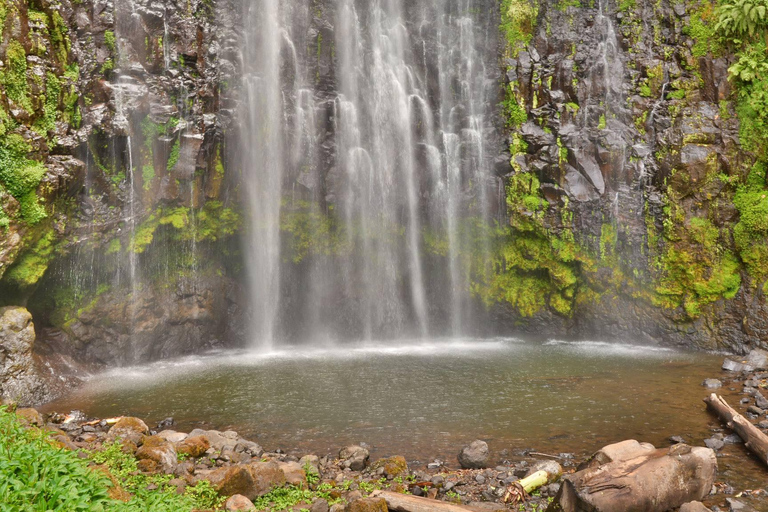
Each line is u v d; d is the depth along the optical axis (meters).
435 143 19.41
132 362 15.23
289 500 6.86
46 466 5.60
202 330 17.20
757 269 15.30
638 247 17.05
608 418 10.33
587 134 17.55
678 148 16.36
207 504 6.57
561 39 18.14
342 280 19.03
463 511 6.37
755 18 15.48
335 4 18.66
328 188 18.41
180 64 15.53
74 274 13.81
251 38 17.34
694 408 10.76
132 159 14.50
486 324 19.38
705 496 7.06
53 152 12.34
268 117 17.61
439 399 11.66
